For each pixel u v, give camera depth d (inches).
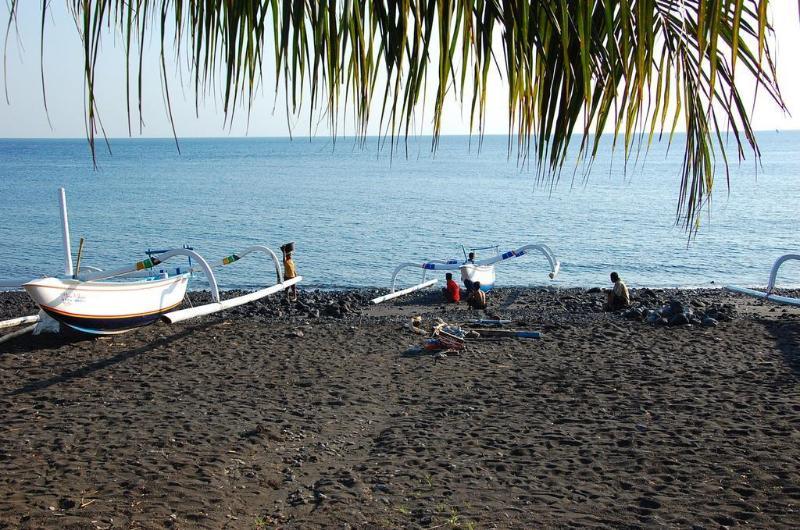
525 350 555.5
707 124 50.5
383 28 46.8
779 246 1453.0
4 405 418.9
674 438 347.6
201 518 266.2
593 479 300.8
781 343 559.2
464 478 305.7
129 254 1396.4
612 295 751.1
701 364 500.1
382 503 280.4
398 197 2652.6
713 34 42.3
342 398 436.5
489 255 1369.3
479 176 3919.8
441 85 46.9
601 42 48.2
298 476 312.2
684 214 52.9
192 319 679.7
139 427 377.7
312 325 661.9
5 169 4507.9
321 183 3405.5
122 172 4242.1
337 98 47.3
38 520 259.0
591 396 428.8
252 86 48.3
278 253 1396.4
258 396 440.5
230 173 4192.9
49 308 538.9
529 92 48.0
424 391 449.4
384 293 911.7
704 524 253.4
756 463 308.8
